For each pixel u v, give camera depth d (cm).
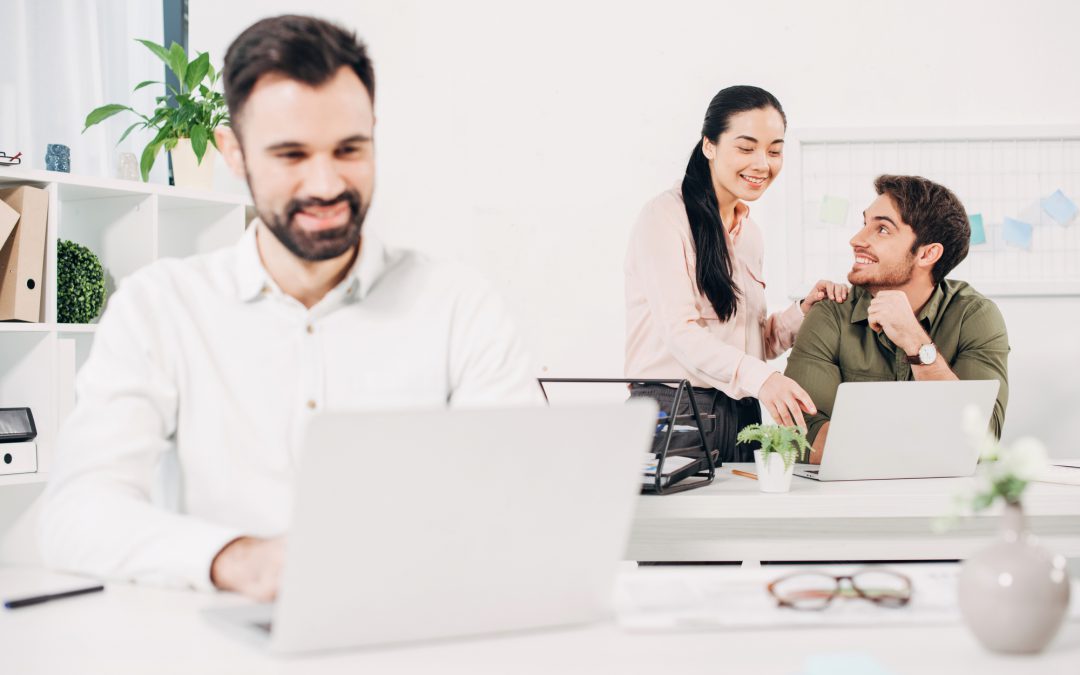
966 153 276
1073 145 274
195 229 267
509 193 287
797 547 167
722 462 266
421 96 289
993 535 168
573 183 285
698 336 271
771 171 277
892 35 278
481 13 287
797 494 166
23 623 83
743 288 277
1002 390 268
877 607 88
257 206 104
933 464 184
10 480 202
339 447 70
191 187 255
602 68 284
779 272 278
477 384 120
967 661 74
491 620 80
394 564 74
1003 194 275
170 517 94
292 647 74
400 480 72
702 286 277
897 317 271
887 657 75
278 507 110
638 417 81
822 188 278
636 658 75
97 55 275
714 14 281
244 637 79
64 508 98
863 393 176
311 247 104
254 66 99
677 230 278
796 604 88
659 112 282
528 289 287
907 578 94
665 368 276
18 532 215
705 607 88
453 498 75
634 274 282
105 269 247
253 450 112
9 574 101
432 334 120
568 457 78
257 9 294
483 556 77
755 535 167
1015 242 273
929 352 268
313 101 98
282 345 114
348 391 116
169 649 76
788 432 169
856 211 276
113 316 110
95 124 258
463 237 289
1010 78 276
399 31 289
